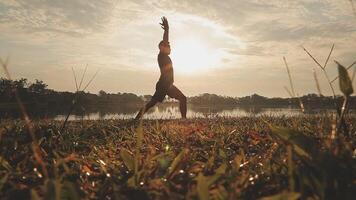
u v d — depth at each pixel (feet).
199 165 7.94
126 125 21.09
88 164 8.73
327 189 5.35
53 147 12.42
